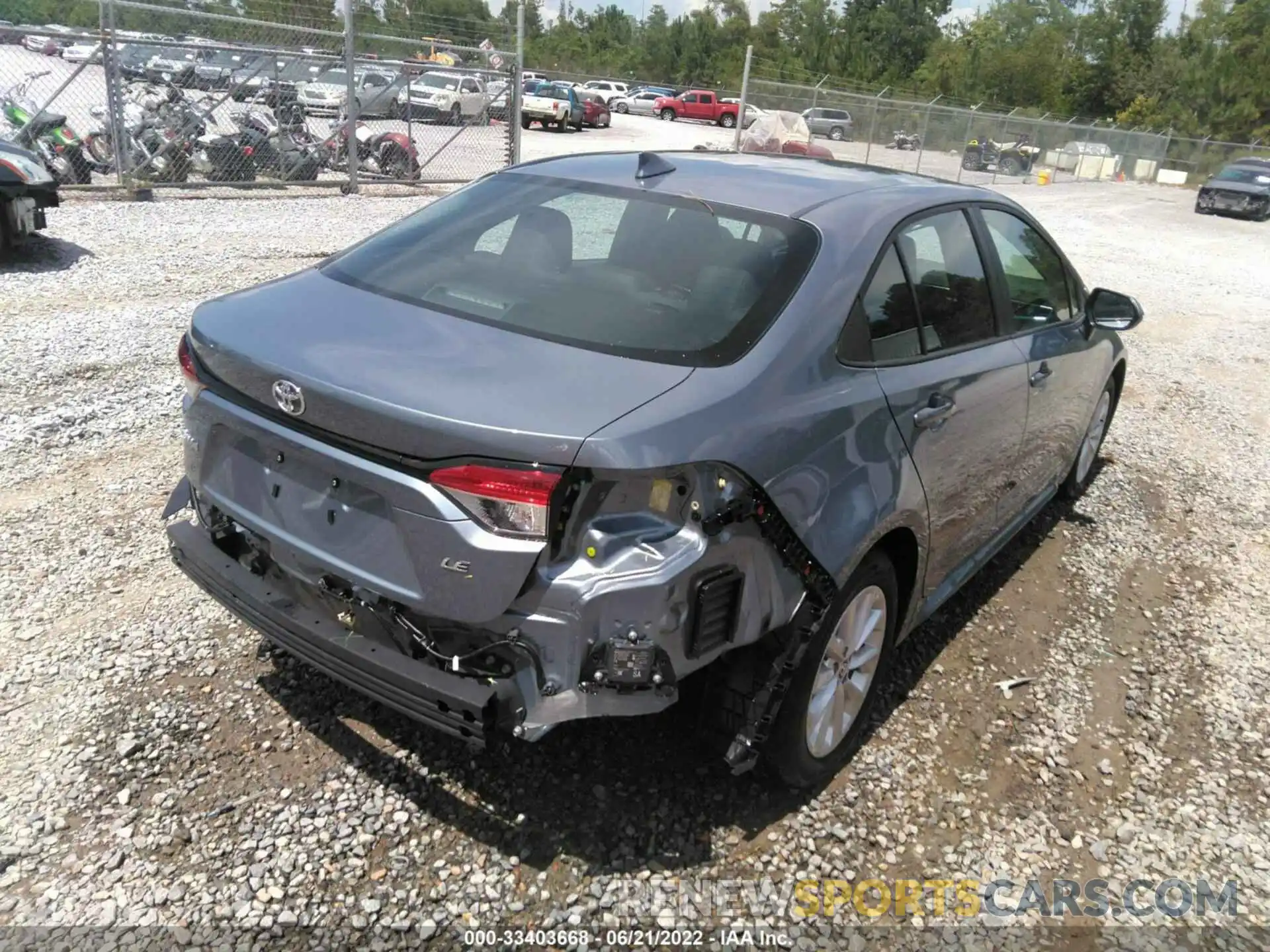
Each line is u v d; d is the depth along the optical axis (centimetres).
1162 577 486
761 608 252
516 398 231
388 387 235
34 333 685
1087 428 521
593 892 262
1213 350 1041
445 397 230
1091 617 439
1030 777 327
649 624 227
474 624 230
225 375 269
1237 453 700
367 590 246
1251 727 367
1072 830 305
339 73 1473
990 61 6756
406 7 1659
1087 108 6788
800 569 257
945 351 338
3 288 795
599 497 225
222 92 1373
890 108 2739
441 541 227
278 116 1429
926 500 317
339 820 277
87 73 1367
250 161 1412
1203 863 296
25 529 419
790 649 262
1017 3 8775
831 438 270
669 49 7612
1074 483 555
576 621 224
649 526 230
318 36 1536
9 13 1404
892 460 294
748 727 263
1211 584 484
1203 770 340
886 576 309
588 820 284
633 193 329
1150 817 314
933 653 396
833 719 302
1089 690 381
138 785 283
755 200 319
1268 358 1022
